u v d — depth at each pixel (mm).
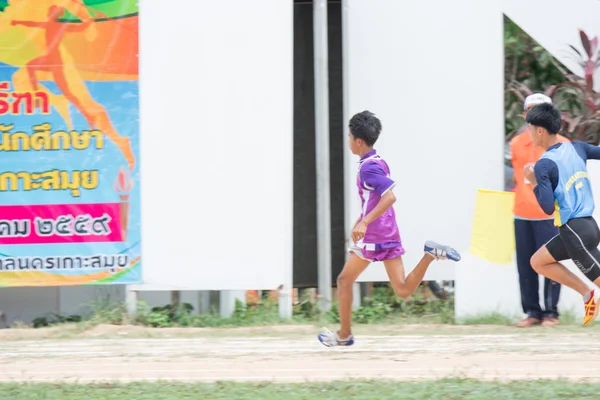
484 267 37781
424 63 39938
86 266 38562
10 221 38344
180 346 33250
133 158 38531
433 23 39844
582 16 40781
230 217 38750
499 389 23547
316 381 25422
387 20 39875
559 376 25750
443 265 39625
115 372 28094
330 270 40594
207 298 42344
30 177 38344
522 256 36719
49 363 30016
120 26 38312
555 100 42500
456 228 40062
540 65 44312
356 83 40000
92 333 36656
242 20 38438
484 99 39969
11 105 38188
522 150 36375
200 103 38562
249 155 38688
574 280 28078
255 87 38562
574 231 27469
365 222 26469
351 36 39969
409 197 40094
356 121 26891
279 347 32562
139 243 38688
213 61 38500
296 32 43812
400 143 40000
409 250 40062
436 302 41156
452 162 40062
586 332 34844
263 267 38812
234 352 31641
